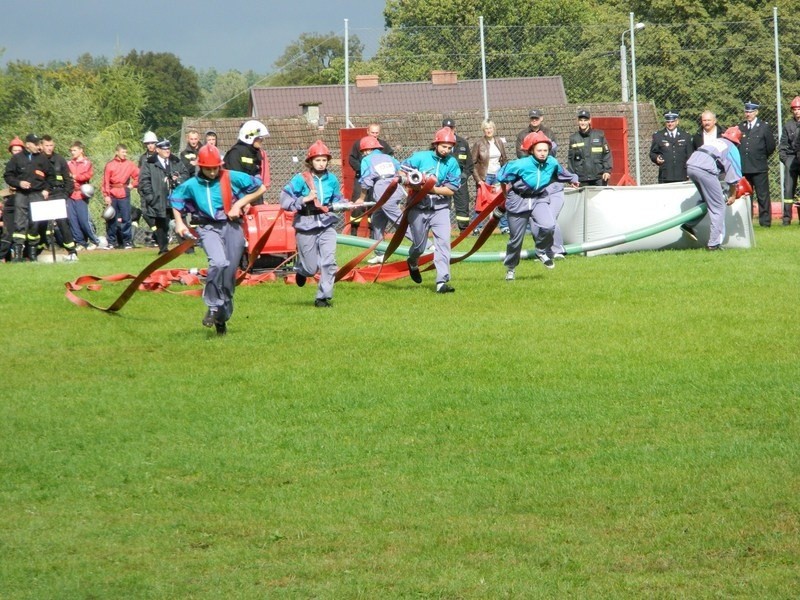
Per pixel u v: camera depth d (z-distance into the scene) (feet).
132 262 109.91
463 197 129.49
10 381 59.57
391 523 38.55
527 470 43.50
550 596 32.30
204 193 66.39
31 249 118.62
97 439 49.08
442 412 51.83
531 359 61.21
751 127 123.85
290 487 42.60
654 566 34.14
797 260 95.50
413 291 86.43
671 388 54.34
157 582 34.24
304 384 57.26
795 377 55.31
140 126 400.06
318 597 32.81
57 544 37.50
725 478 41.32
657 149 121.90
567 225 109.91
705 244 105.40
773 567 33.60
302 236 79.56
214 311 68.13
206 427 50.44
